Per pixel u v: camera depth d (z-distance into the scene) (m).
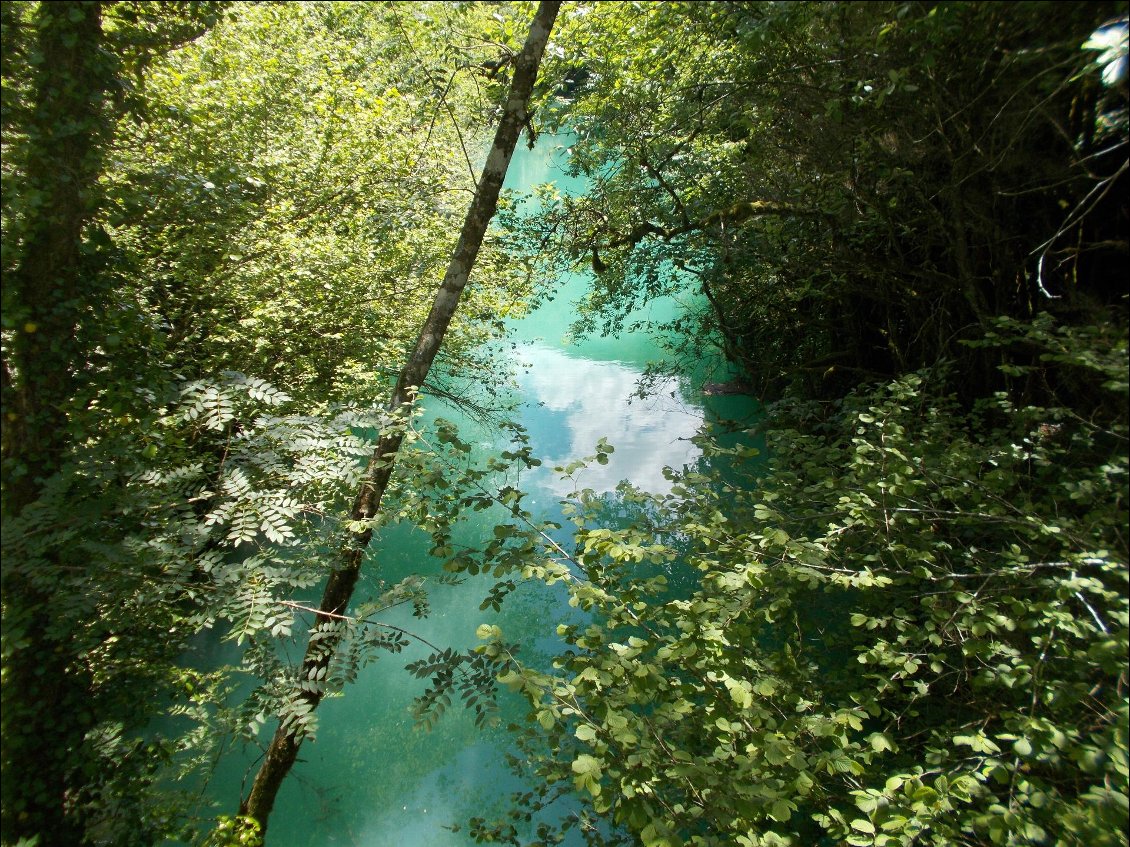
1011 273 6.19
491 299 10.45
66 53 3.94
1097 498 3.68
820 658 5.02
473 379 11.65
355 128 8.41
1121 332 3.68
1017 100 5.02
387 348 9.15
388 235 9.00
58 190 3.93
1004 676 3.33
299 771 6.18
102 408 4.38
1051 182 5.25
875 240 8.23
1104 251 5.16
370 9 6.62
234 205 6.12
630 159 8.62
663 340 16.75
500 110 7.21
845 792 3.97
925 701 4.74
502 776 6.18
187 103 6.55
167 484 4.20
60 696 4.07
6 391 3.86
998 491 4.06
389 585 7.67
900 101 5.92
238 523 4.04
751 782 3.15
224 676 5.57
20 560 3.48
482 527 10.05
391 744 6.54
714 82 7.25
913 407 5.92
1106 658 2.94
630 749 3.20
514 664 3.42
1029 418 4.34
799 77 6.58
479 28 6.58
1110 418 4.45
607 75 7.66
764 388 10.96
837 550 4.52
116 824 4.11
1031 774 3.50
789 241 8.77
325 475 4.47
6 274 3.83
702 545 4.54
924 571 3.88
